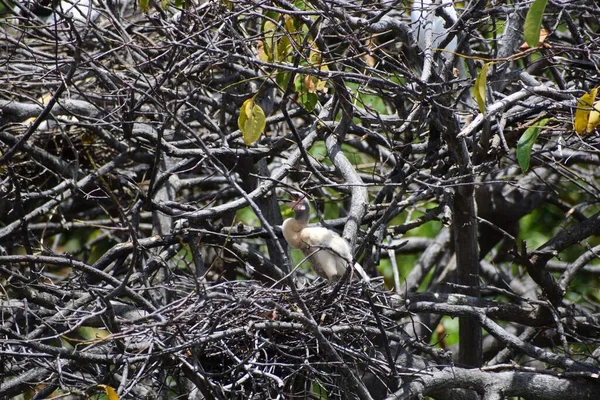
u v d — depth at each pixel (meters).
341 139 10.91
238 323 8.91
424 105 9.60
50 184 14.12
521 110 10.57
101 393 9.31
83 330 12.89
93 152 13.26
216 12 9.98
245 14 9.43
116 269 10.92
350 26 9.83
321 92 11.41
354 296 9.49
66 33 11.32
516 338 10.19
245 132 8.32
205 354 9.18
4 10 13.43
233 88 12.07
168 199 12.61
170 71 9.81
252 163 12.12
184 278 10.38
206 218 10.36
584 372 9.81
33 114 11.19
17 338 9.71
